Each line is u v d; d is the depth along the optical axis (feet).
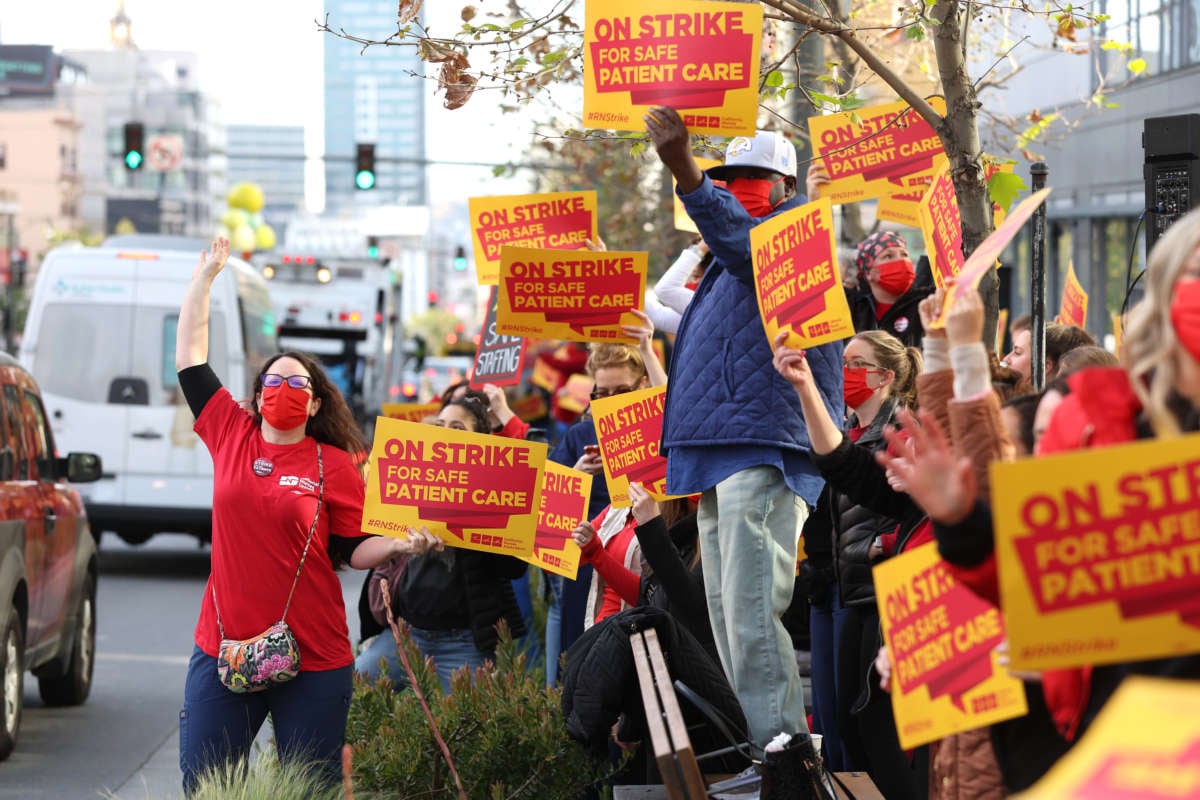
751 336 16.33
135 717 32.58
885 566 11.23
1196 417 7.75
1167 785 5.32
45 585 30.91
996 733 10.84
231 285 58.90
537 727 19.35
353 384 100.42
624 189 60.85
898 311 23.47
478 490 18.22
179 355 18.52
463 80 19.19
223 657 17.39
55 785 26.35
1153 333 7.84
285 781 16.88
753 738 16.11
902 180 22.94
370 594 23.38
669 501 20.59
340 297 100.27
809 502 16.56
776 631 16.07
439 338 422.82
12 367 31.60
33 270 288.10
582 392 45.91
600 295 19.56
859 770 18.67
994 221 21.66
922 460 9.25
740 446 16.31
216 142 515.50
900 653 11.14
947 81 19.51
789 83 22.35
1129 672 8.62
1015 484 7.44
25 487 30.40
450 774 19.27
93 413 57.16
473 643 22.86
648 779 18.12
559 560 21.16
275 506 17.53
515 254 19.30
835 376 16.80
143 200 465.47
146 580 55.88
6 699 28.25
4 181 396.98
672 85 16.20
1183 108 60.39
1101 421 8.62
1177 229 7.79
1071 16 21.21
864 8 31.14
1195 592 7.36
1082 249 70.23
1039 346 19.99
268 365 17.95
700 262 22.98
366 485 18.35
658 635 17.54
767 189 16.96
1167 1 61.52
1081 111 67.21
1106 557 7.41
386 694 20.76
